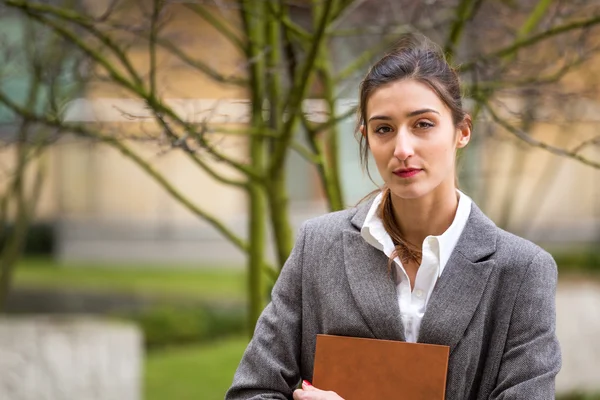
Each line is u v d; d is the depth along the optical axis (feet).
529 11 17.13
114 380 20.66
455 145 7.70
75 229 63.26
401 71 7.43
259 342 8.21
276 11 13.97
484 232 7.79
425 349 7.47
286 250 13.88
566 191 59.67
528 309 7.57
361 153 8.28
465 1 13.70
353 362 7.66
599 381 23.75
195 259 63.21
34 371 20.12
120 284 52.95
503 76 14.75
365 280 7.82
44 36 19.36
